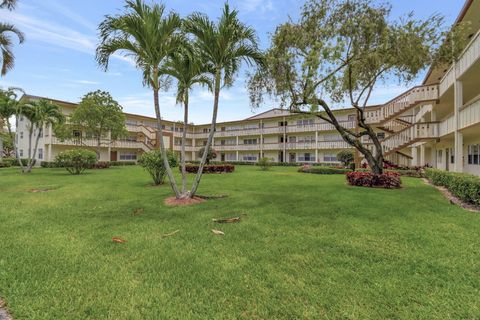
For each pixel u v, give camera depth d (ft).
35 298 8.21
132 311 7.58
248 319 7.19
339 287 8.74
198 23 22.36
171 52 23.16
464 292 8.38
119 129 82.48
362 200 23.57
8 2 39.86
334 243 12.86
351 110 93.04
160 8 21.57
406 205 21.50
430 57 27.73
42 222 17.08
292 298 8.15
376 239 13.42
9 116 58.18
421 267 10.16
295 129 108.58
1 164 82.33
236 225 16.17
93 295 8.41
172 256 11.43
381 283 8.96
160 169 36.06
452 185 26.50
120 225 16.39
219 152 138.62
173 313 7.48
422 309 7.52
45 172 60.59
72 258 11.24
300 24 28.04
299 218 17.65
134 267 10.41
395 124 62.54
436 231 14.65
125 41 21.49
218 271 9.99
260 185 35.96
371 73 31.45
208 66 25.26
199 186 35.01
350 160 73.82
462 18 31.45
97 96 77.41
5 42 42.65
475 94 41.24
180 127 139.74
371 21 26.14
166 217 18.31
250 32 23.29
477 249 11.93
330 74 27.86
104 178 46.14
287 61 27.99
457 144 34.45
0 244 12.93
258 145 119.34
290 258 11.13
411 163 72.74
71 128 77.41
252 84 31.60
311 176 51.11
